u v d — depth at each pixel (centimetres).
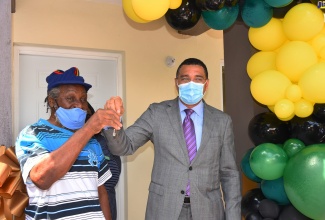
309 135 225
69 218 149
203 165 204
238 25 303
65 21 349
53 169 140
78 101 163
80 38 355
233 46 308
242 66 298
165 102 222
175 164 204
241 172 296
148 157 386
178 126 209
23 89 345
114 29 371
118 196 378
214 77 425
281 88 223
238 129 300
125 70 378
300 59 217
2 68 184
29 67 347
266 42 241
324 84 208
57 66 359
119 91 384
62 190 151
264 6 226
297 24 219
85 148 163
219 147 210
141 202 381
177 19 245
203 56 418
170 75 399
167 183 203
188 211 203
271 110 252
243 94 296
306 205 206
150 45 389
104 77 381
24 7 334
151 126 211
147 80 387
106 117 149
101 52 377
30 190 152
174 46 402
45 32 340
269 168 223
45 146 151
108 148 204
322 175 201
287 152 231
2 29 185
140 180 381
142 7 218
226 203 208
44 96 353
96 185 163
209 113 216
